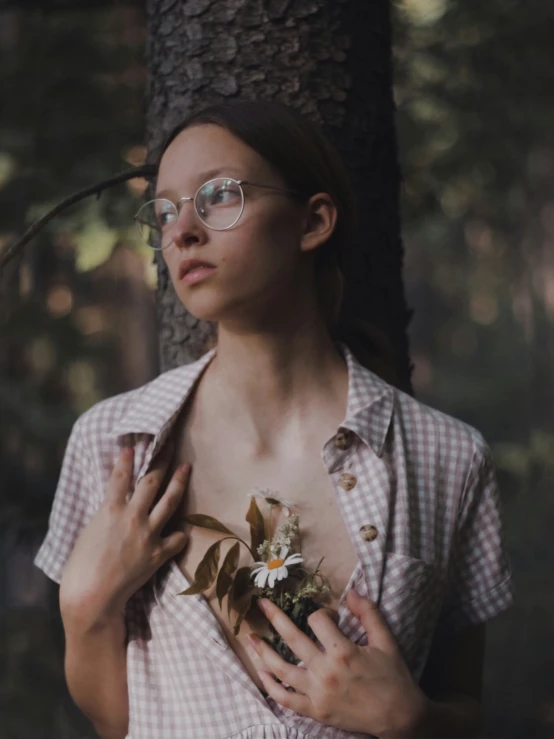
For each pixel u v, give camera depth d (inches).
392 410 54.1
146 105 65.8
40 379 140.6
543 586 174.2
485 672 158.1
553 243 315.9
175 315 63.2
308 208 53.4
